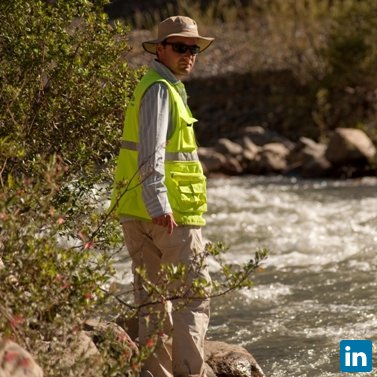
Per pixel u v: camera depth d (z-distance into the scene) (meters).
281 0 43.44
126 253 18.39
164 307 9.33
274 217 23.94
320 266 18.16
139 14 46.38
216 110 39.69
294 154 34.44
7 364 7.73
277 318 14.47
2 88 12.08
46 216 9.02
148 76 9.79
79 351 9.03
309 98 38.47
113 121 12.27
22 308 8.48
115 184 10.03
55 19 12.31
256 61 40.66
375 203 26.12
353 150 31.75
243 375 11.21
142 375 9.76
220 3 46.66
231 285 9.48
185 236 9.72
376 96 37.22
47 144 12.12
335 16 38.41
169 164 9.71
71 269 8.89
